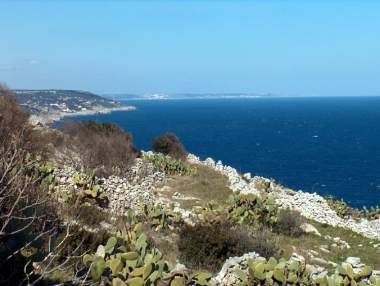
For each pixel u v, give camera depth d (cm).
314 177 6072
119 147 2933
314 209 2597
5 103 2369
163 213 1752
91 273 789
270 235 1873
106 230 1293
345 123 17425
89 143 2802
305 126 16050
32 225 880
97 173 2589
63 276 833
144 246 937
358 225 2545
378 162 7425
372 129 14462
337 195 5012
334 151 8938
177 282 891
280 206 2570
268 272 1045
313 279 1050
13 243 784
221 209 2023
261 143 10406
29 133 2325
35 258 817
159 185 2855
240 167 6788
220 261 1444
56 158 2566
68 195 1616
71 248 972
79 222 1299
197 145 9912
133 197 2028
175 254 1474
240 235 1602
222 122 18212
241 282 1052
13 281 755
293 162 7419
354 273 1061
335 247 2017
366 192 5172
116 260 817
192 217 1908
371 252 2075
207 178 3234
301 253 1777
